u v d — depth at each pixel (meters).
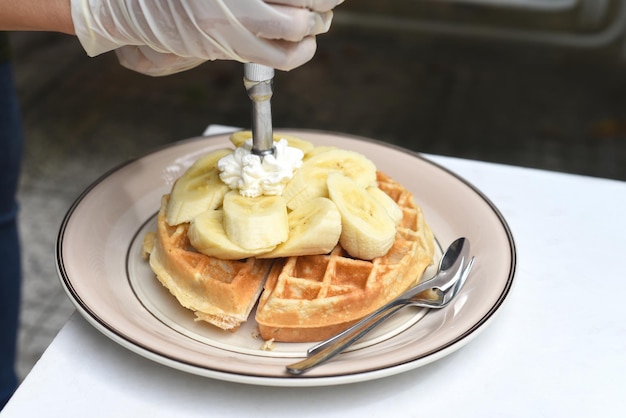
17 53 2.18
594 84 2.17
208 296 0.71
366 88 2.13
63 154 1.76
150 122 1.92
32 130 1.85
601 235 0.81
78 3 0.71
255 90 0.72
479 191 0.81
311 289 0.72
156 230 0.80
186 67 0.79
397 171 0.85
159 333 0.70
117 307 0.71
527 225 0.82
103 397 0.66
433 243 0.78
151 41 0.71
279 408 0.66
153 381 0.67
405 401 0.67
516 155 1.84
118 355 0.69
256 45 0.68
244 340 0.71
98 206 0.79
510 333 0.72
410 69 2.24
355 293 0.71
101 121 1.91
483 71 2.23
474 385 0.68
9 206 1.00
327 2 0.68
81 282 0.71
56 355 0.69
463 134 1.93
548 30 2.28
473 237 0.78
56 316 1.31
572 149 1.88
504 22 2.32
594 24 2.23
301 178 0.74
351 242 0.73
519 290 0.75
